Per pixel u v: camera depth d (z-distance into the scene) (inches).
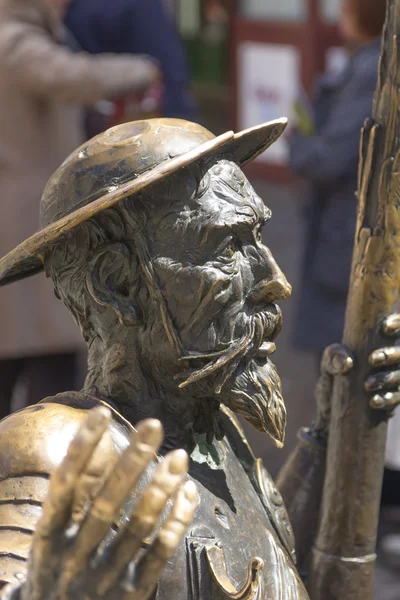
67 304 99.6
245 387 96.6
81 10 335.0
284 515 109.7
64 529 73.0
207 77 644.1
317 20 551.5
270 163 582.6
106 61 254.1
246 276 95.0
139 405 98.8
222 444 108.3
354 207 244.8
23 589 75.4
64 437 88.9
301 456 120.0
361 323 112.0
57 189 95.0
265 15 578.6
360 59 240.5
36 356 256.4
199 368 94.9
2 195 240.2
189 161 89.1
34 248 93.0
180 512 74.1
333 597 115.1
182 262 93.2
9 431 89.5
